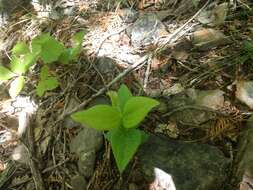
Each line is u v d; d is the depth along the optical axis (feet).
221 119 0.94
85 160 0.93
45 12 1.39
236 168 0.86
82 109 1.04
